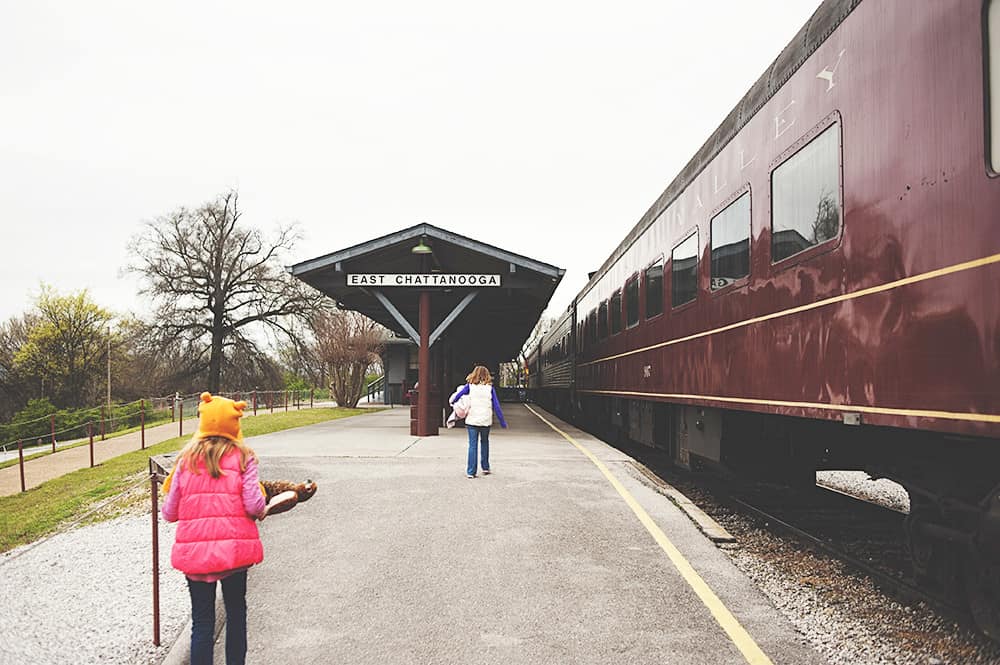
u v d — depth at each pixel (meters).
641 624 4.46
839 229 5.31
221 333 41.47
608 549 5.97
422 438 14.49
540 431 16.59
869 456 5.79
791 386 6.12
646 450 15.87
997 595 4.12
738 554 6.28
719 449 8.73
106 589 5.50
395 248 15.36
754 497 9.79
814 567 6.07
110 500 10.53
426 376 14.98
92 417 38.94
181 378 40.25
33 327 50.34
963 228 3.96
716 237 8.28
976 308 3.84
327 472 9.57
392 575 5.41
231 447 3.62
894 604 4.98
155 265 40.09
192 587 3.57
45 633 4.58
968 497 4.52
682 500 7.76
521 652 4.11
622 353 13.73
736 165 7.64
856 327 5.05
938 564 4.83
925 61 4.34
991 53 3.79
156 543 4.38
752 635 4.29
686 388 9.36
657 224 11.14
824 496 9.84
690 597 4.89
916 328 4.36
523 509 7.34
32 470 18.14
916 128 4.41
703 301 8.69
